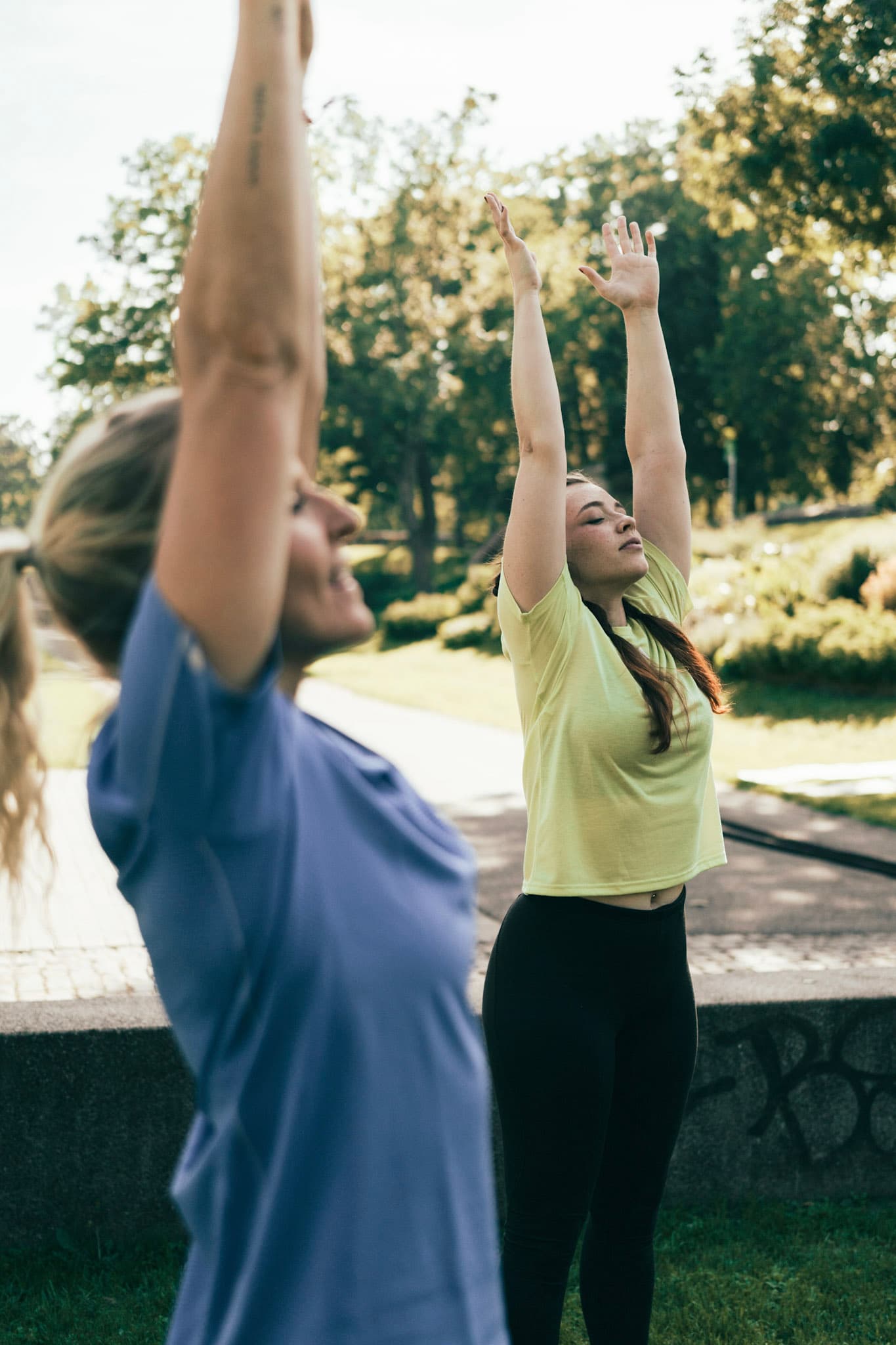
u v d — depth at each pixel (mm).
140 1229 3662
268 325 1050
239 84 1070
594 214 54281
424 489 51438
